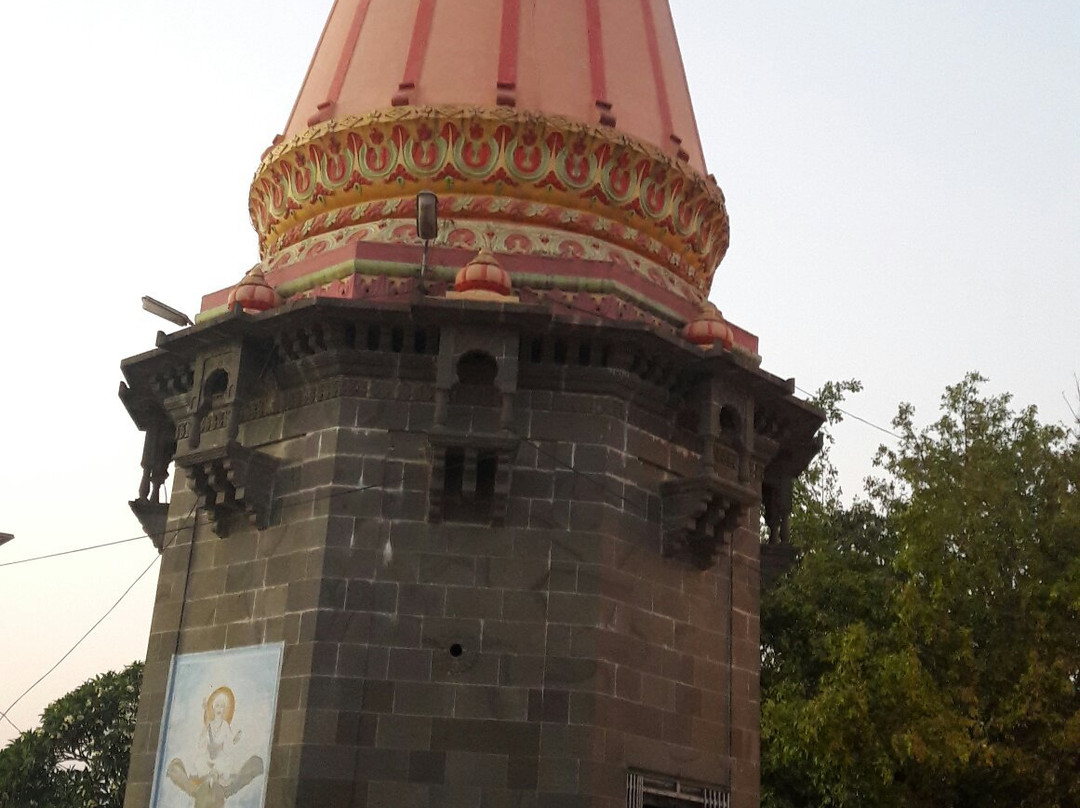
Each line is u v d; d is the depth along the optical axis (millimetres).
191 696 17875
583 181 19703
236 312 17828
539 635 16797
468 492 16938
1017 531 28359
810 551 33875
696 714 18125
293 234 20812
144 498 20500
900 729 26938
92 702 41344
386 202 19875
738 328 20578
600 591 17031
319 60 22219
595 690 16578
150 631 18844
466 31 20594
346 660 16562
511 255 18766
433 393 17672
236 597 17938
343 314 17375
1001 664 27750
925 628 27688
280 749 16406
